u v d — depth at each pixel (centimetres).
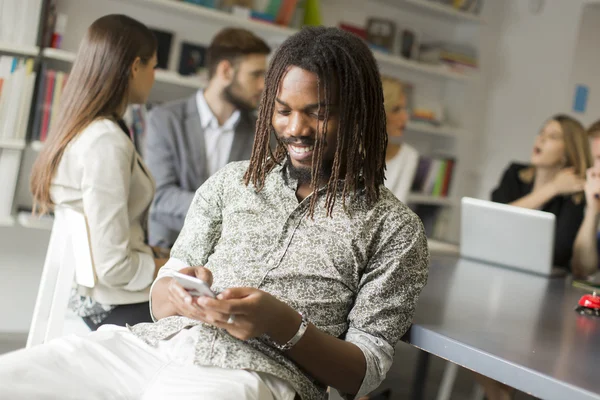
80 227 188
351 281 138
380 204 140
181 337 130
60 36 320
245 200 144
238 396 118
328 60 133
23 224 310
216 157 334
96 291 197
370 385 135
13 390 113
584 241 306
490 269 253
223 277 138
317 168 136
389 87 392
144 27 214
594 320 178
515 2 487
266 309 121
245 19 361
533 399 298
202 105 329
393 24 441
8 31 299
